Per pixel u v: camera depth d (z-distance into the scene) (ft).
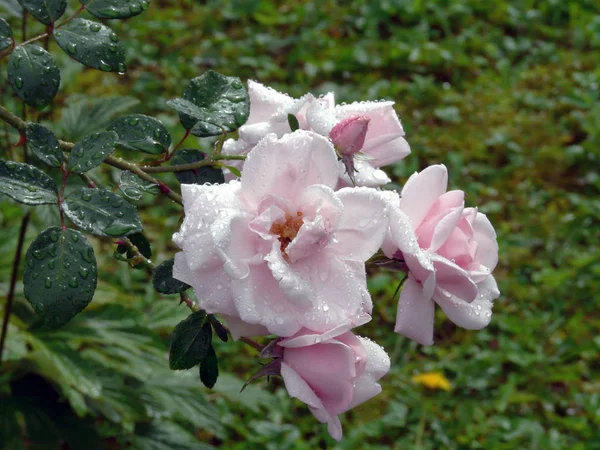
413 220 1.99
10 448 3.23
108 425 3.90
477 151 6.57
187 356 1.99
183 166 2.14
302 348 1.87
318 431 4.43
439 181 1.99
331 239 1.86
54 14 2.03
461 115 6.98
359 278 1.86
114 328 3.43
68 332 3.35
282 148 1.86
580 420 4.58
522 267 5.63
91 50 2.03
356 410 4.57
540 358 4.91
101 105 3.19
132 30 7.32
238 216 1.83
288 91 6.96
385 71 7.50
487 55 7.90
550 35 8.29
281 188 1.88
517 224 6.01
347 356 1.86
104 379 3.34
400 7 8.09
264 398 3.81
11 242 3.63
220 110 2.12
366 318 1.86
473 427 4.47
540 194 6.27
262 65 7.19
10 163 1.95
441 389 4.68
